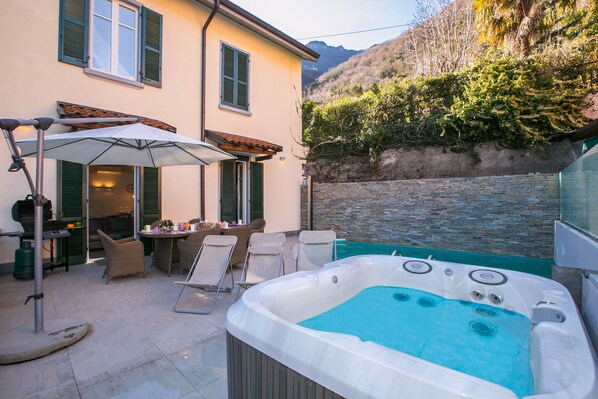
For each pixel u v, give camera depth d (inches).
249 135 355.6
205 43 307.4
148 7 267.6
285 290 111.3
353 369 52.2
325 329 122.6
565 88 279.7
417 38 623.5
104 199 302.0
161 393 85.0
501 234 278.5
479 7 374.6
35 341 107.3
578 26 325.1
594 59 280.1
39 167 111.7
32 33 210.7
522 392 84.9
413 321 129.1
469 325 124.6
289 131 408.2
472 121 302.5
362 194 363.9
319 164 434.3
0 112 199.8
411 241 328.8
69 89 225.9
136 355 105.3
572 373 54.2
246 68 350.9
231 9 312.7
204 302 159.3
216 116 321.7
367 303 146.1
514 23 357.1
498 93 292.5
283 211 398.6
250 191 353.4
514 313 125.2
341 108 418.3
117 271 188.2
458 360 101.8
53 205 219.0
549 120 274.8
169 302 157.9
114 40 250.8
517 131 286.8
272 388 63.7
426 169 347.3
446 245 307.3
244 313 77.1
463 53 549.3
